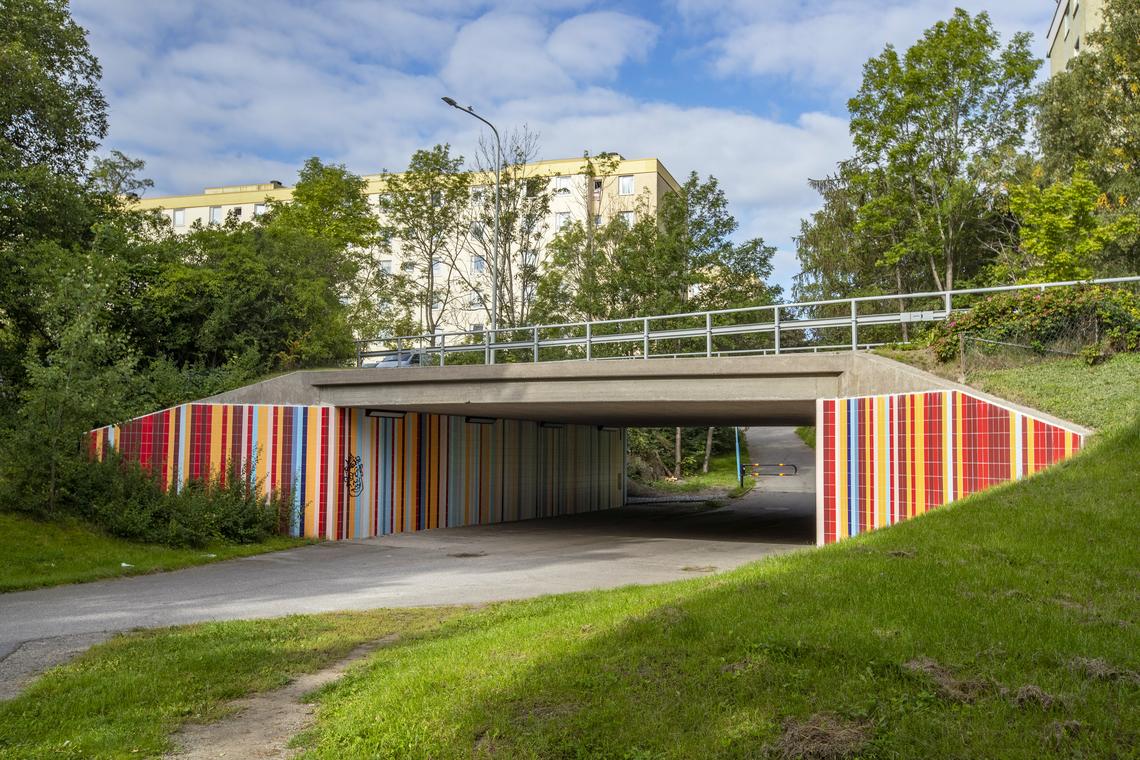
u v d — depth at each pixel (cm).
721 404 2062
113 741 625
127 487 2003
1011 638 642
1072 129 3547
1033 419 1153
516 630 862
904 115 3791
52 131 3167
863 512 1521
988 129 3922
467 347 2294
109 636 1019
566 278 4291
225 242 3167
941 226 3894
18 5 3078
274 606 1250
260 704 725
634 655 686
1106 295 1479
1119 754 486
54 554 1677
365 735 609
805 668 623
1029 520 970
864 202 4347
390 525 2441
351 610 1179
